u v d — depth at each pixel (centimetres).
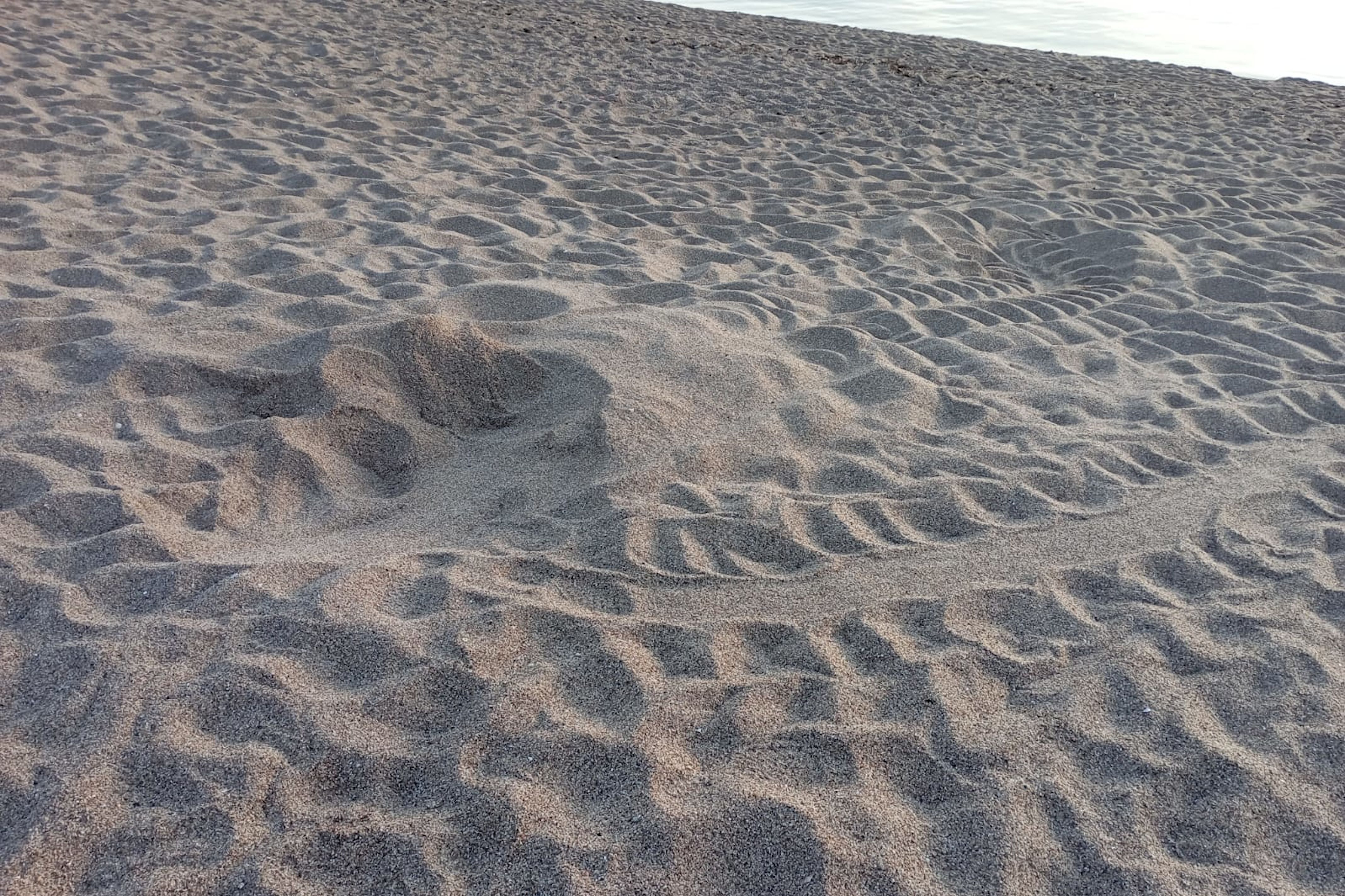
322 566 234
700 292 426
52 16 831
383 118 699
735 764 187
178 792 175
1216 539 269
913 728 197
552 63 931
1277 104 999
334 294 393
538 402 323
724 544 255
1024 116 888
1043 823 178
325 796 177
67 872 161
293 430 286
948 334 418
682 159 679
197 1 974
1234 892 168
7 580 223
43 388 300
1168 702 208
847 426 324
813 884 165
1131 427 336
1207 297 477
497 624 218
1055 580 248
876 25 1514
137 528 241
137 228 456
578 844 169
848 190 636
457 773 182
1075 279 511
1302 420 351
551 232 508
